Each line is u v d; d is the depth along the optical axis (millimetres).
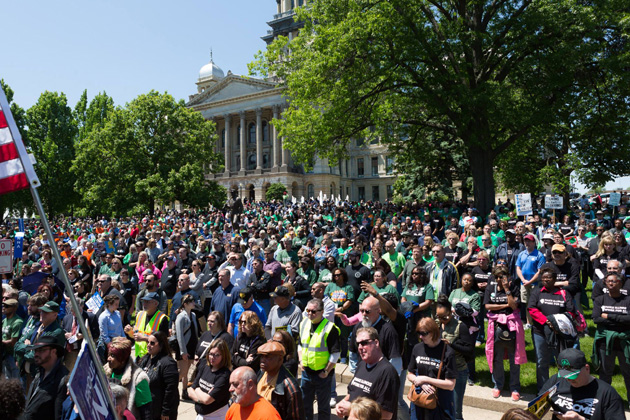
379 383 4664
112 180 45656
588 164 23547
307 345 6211
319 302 6191
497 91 19859
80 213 49688
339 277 8930
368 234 20250
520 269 10383
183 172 45031
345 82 21703
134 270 13539
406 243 13359
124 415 4406
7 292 8047
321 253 13289
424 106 26188
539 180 26906
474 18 23297
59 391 4863
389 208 29547
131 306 11648
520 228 12234
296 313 7418
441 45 21125
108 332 7996
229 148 82000
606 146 23203
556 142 29172
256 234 17188
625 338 6551
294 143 24594
